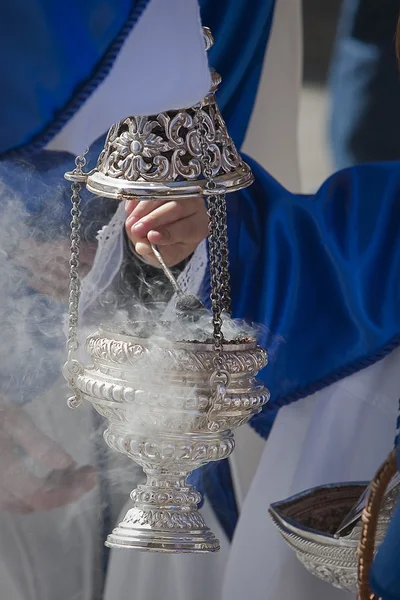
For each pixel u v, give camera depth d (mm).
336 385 6086
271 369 6047
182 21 3805
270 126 8211
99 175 4430
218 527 6535
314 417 6121
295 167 8461
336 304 6086
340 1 11188
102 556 6301
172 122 4230
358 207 6309
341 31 11258
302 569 5914
